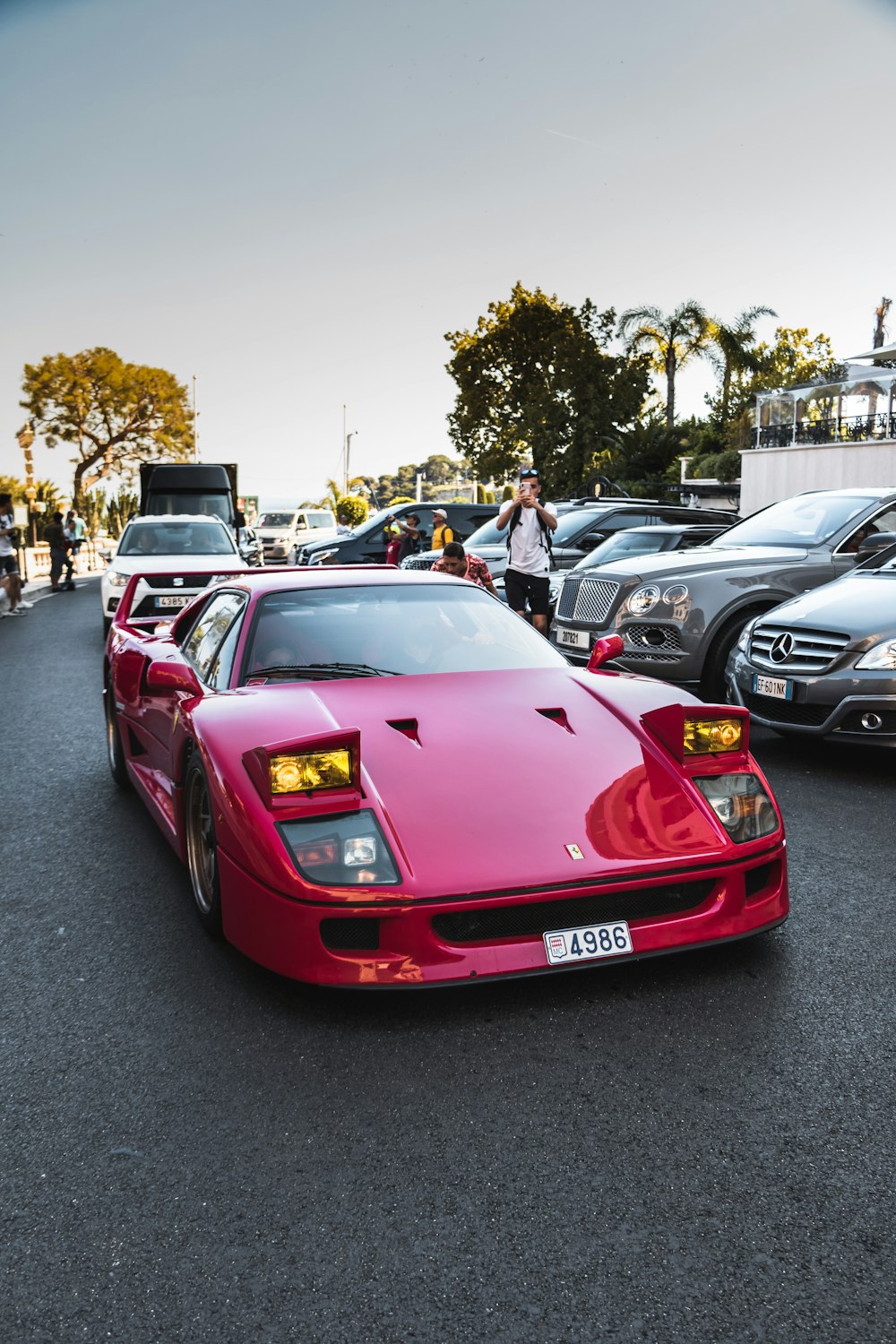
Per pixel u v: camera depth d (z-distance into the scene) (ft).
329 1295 6.03
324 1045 9.00
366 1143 7.53
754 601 24.09
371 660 12.64
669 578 24.31
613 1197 6.84
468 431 148.25
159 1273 6.25
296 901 8.89
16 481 202.18
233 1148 7.54
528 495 29.91
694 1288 6.00
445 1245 6.43
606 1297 5.94
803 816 16.10
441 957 8.77
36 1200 7.00
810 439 79.46
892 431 71.72
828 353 146.41
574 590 26.43
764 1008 9.48
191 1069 8.68
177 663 12.36
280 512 107.86
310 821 9.27
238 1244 6.49
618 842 9.36
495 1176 7.11
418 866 8.87
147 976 10.60
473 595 14.33
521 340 144.25
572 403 140.05
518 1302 5.93
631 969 10.32
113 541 148.66
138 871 14.11
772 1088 8.15
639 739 10.85
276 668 12.36
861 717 18.15
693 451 123.34
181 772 11.91
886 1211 6.65
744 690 20.16
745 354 121.60
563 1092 8.14
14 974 10.80
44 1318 5.91
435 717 11.02
